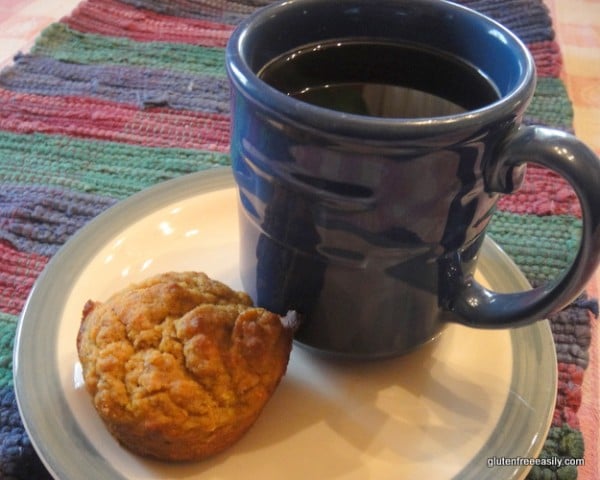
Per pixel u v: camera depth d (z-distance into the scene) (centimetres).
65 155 37
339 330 25
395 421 24
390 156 20
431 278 24
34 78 42
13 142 37
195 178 32
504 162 21
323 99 26
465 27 26
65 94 41
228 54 22
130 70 44
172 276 25
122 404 22
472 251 24
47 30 46
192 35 48
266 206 23
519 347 27
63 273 27
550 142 20
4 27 49
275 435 24
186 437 22
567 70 47
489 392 25
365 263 23
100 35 47
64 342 25
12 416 25
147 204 31
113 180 35
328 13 26
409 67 27
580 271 21
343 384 25
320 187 21
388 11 26
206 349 22
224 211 31
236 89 21
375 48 27
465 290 25
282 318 25
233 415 22
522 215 35
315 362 26
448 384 26
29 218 33
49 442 22
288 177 21
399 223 21
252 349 23
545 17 50
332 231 22
